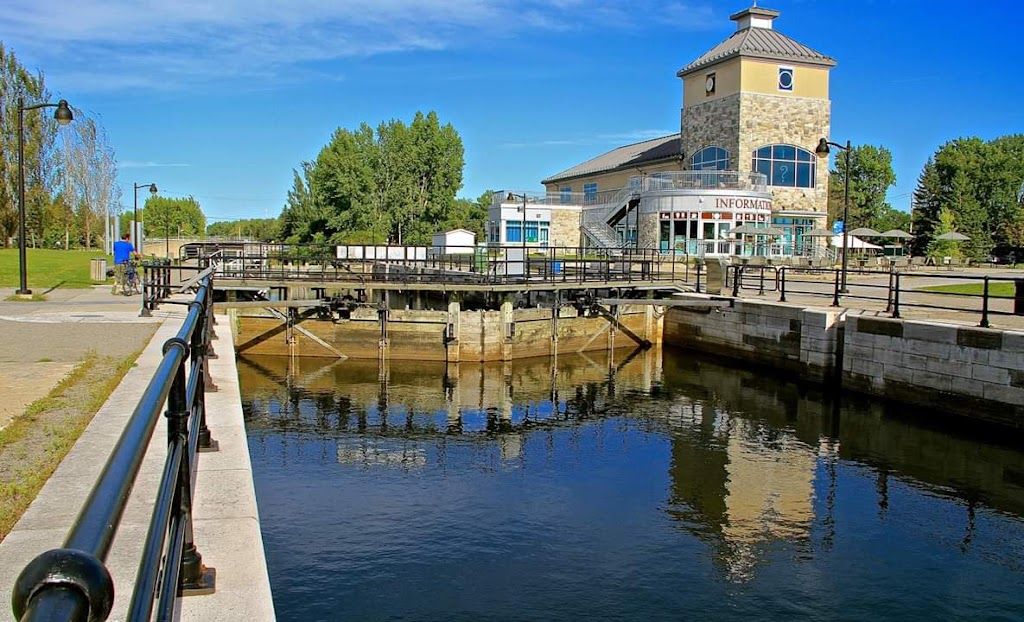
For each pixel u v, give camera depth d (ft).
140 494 18.66
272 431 64.23
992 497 48.03
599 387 83.61
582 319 103.60
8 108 189.98
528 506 46.52
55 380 32.68
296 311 97.04
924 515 45.24
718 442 61.57
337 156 252.42
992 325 67.36
